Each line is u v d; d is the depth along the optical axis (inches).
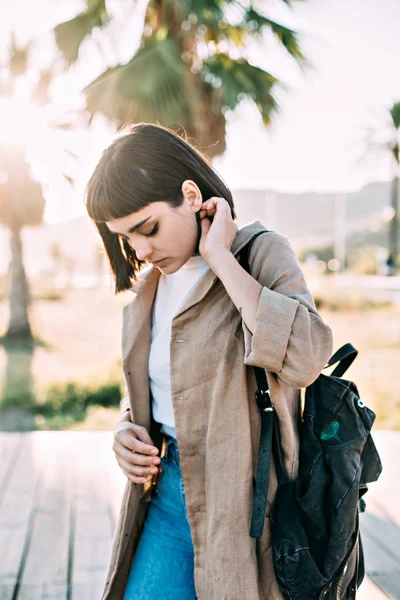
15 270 523.8
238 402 54.4
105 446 188.1
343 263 1381.6
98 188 54.4
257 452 54.9
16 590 104.5
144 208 53.8
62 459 174.7
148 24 298.8
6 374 365.4
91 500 144.0
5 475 160.6
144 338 63.9
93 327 586.2
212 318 56.4
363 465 57.2
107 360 413.7
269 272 54.9
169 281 63.1
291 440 54.1
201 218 56.9
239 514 53.5
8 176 498.6
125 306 66.1
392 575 111.7
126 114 279.3
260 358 51.0
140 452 60.7
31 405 295.3
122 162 53.6
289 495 53.3
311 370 51.0
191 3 283.7
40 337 521.7
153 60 275.3
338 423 54.7
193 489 56.8
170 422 62.1
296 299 53.0
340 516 51.9
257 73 309.1
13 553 117.3
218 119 304.3
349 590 56.3
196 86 295.0
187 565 59.7
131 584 60.9
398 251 1362.0
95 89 283.3
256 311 51.8
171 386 57.2
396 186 1302.9
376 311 631.8
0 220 516.4
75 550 119.2
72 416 278.5
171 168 54.8
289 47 309.7
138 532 65.0
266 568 53.7
